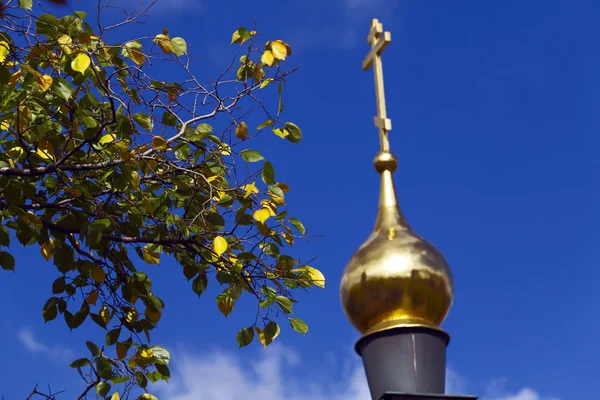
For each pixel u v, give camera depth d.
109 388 7.83
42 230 8.13
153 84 8.30
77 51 7.70
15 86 7.82
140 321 8.48
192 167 8.48
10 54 7.68
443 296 4.38
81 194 8.21
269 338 8.10
